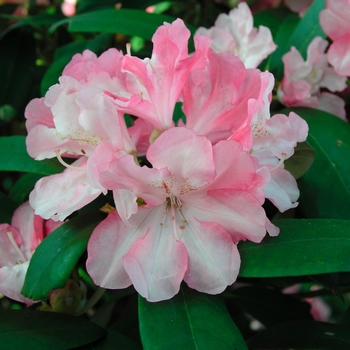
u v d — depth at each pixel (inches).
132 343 8.5
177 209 7.7
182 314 7.2
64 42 16.3
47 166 9.2
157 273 7.3
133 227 7.6
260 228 7.1
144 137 8.7
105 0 14.7
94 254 7.3
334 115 11.1
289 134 8.1
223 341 6.9
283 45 12.9
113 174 6.7
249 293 12.4
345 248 7.4
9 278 8.6
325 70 11.7
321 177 10.0
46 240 8.2
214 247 7.3
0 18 16.9
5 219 10.9
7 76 14.8
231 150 6.7
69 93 7.7
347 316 9.8
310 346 9.0
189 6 16.6
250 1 17.6
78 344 8.1
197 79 8.2
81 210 9.7
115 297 11.3
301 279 10.9
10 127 15.6
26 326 8.1
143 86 8.0
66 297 9.0
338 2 10.8
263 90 7.4
